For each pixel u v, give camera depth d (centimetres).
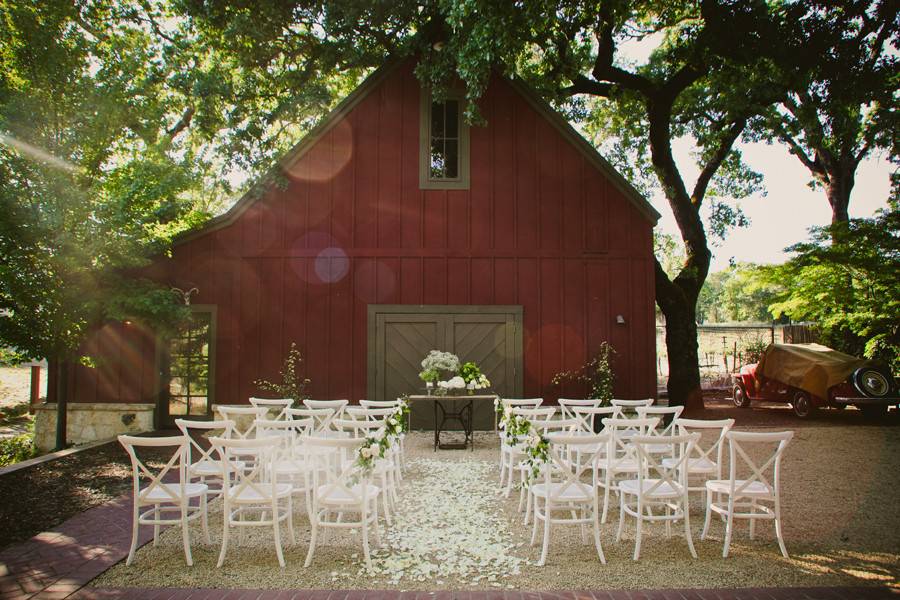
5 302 1004
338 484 525
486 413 1220
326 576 495
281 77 1393
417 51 1252
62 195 971
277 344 1224
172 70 1339
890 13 1159
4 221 935
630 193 1244
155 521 523
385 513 632
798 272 1546
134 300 1028
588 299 1234
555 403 1221
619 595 454
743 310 4900
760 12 1161
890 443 1063
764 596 451
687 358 1514
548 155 1252
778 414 1470
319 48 1355
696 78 1458
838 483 794
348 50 1336
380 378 1220
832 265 1460
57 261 983
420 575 495
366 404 870
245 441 521
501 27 995
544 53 1519
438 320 1229
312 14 1309
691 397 1506
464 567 506
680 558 536
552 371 1225
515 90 1256
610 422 631
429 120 1250
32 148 974
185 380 1229
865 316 1434
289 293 1231
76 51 1018
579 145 1248
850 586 471
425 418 1219
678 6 1471
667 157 1573
